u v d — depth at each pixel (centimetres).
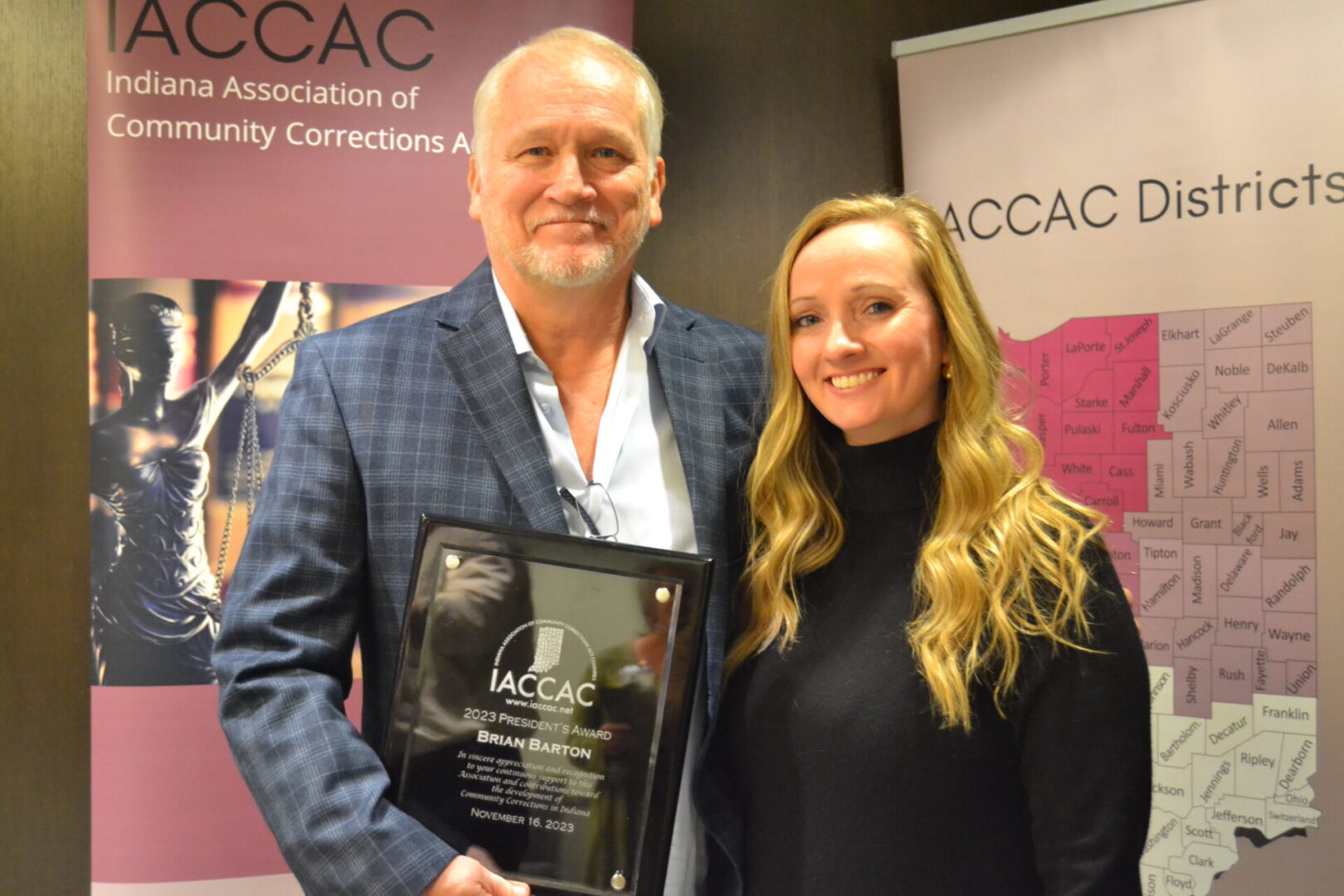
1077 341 267
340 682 158
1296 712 246
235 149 247
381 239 253
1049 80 268
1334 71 241
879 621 147
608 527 174
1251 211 249
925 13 311
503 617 144
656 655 143
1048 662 137
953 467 146
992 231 276
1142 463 261
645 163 172
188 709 248
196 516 248
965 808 139
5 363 268
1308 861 246
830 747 143
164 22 244
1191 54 253
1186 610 257
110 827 245
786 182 306
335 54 250
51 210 270
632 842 141
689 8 300
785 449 158
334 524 159
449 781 142
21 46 268
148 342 246
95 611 246
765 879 148
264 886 250
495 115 168
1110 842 133
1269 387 248
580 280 165
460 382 167
